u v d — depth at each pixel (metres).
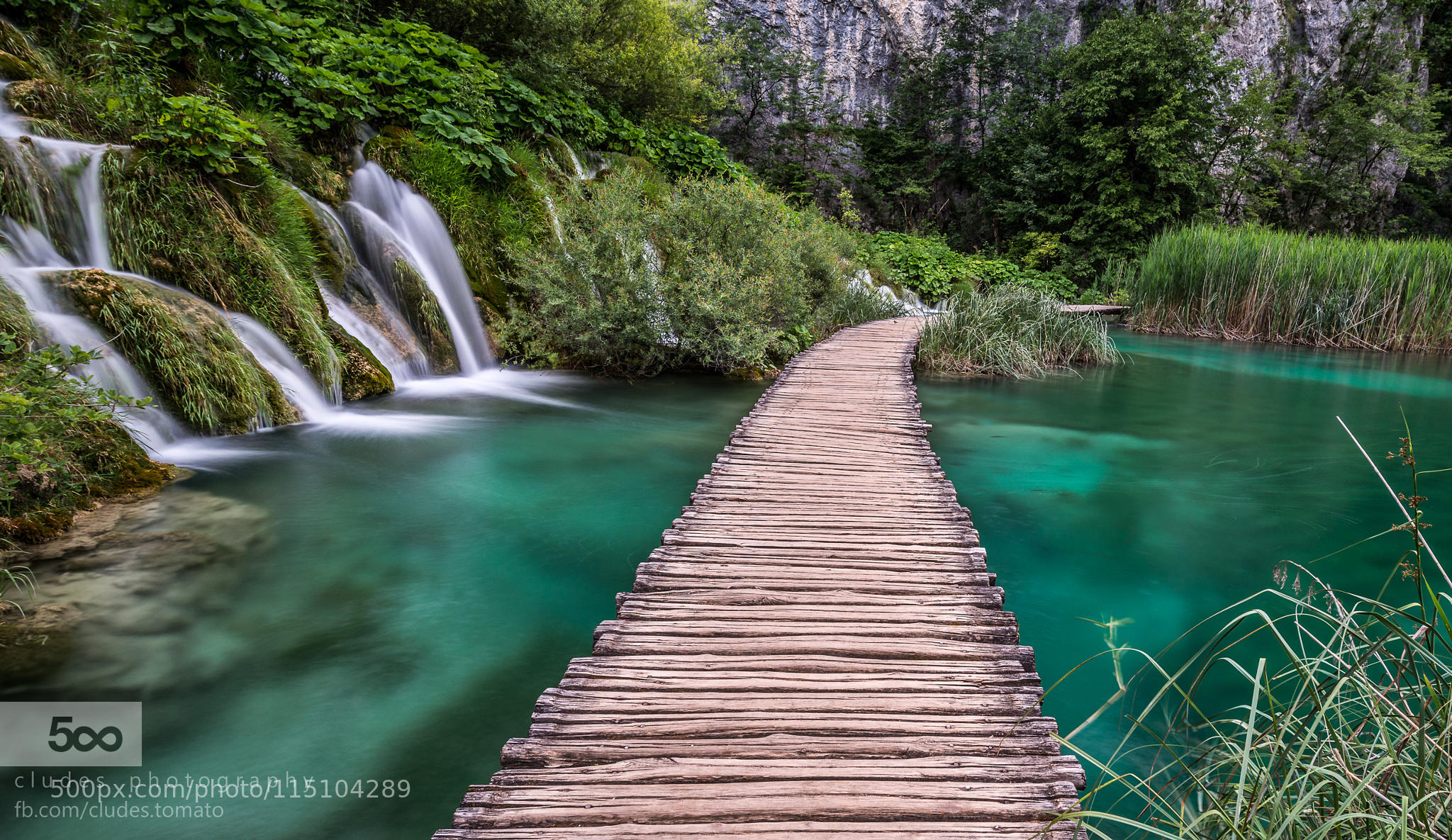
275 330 6.70
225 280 6.46
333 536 4.21
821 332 12.64
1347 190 28.53
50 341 4.87
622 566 4.01
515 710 2.73
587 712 2.33
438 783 2.34
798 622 2.92
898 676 2.56
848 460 5.18
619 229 9.44
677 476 5.62
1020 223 27.09
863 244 20.95
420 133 9.77
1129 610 3.71
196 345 5.80
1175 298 17.14
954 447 6.93
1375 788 1.73
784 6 26.69
